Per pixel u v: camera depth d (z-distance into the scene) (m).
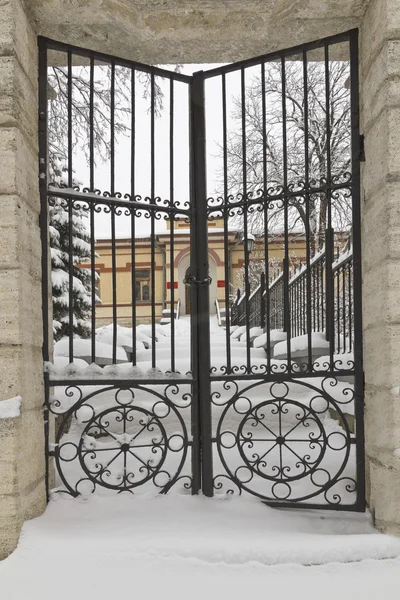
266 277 2.99
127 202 3.02
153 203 3.09
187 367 4.60
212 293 19.23
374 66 2.70
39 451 2.74
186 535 2.50
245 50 3.23
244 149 3.11
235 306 13.26
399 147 2.50
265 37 3.07
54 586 2.21
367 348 2.82
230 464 3.36
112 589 2.20
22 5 2.67
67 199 2.96
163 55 3.28
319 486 2.86
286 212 3.01
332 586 2.23
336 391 4.04
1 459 2.38
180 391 4.30
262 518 2.75
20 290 2.48
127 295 19.73
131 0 2.88
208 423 2.98
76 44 3.12
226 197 3.15
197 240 3.13
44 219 2.90
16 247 2.46
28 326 2.61
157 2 2.90
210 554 2.33
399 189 2.49
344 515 2.81
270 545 2.37
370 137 2.78
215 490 3.02
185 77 3.26
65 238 8.02
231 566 2.29
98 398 4.11
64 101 5.40
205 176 3.21
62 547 2.36
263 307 8.41
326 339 4.73
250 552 2.33
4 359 2.43
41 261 2.89
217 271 19.30
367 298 2.82
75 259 8.34
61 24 2.90
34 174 2.83
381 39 2.59
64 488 3.01
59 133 5.84
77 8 2.77
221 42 3.12
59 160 6.72
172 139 3.18
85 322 8.13
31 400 2.63
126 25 2.94
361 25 2.95
